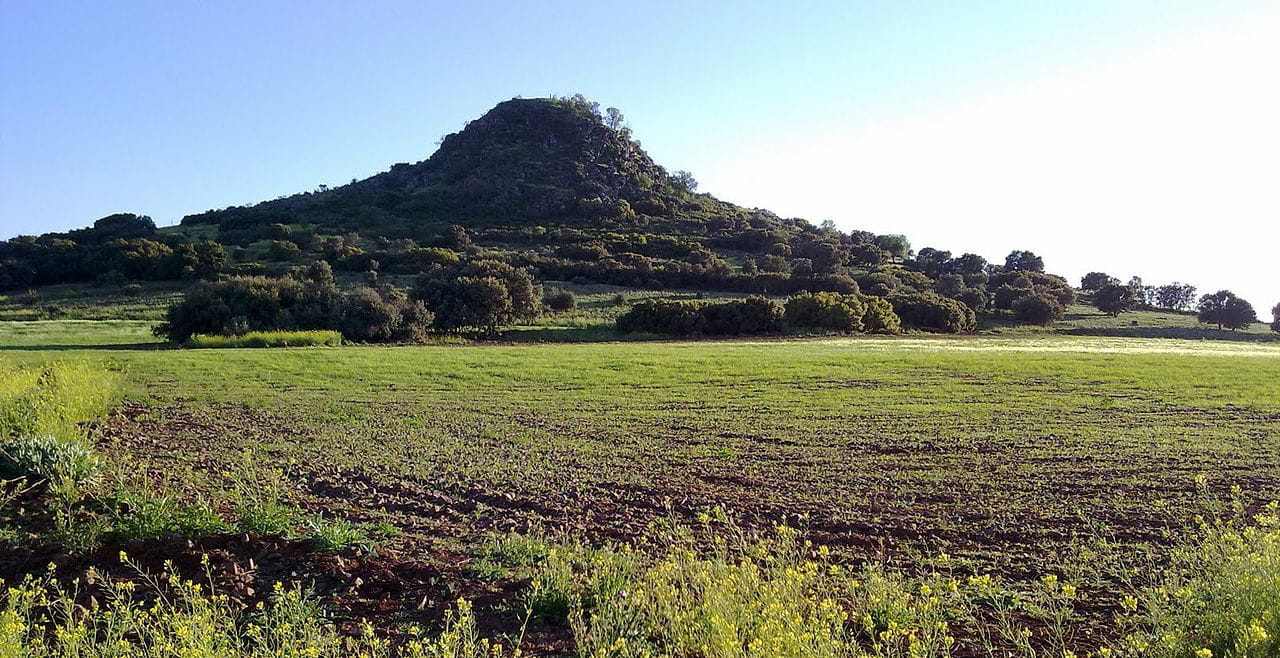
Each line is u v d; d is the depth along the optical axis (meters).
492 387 25.91
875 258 134.00
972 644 6.03
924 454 14.86
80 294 85.81
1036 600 7.00
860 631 6.12
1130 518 10.05
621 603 5.98
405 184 177.75
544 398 23.27
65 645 5.17
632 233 137.50
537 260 104.44
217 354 35.34
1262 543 5.69
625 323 67.50
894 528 9.63
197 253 96.56
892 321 73.62
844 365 32.25
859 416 19.86
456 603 6.73
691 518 10.12
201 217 152.25
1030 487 12.01
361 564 7.53
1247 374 29.34
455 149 184.75
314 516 9.22
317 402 21.78
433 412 20.19
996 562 8.27
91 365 27.58
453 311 63.91
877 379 27.94
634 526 9.59
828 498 11.28
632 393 24.45
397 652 5.80
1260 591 5.05
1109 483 12.27
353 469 12.57
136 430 16.12
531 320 71.00
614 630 5.77
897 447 15.55
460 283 65.69
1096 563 8.17
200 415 18.83
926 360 34.25
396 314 56.91
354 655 5.70
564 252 113.50
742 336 66.31
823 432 17.42
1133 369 30.83
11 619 4.95
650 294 91.19
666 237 135.00
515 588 7.08
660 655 5.39
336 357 34.19
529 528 9.22
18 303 80.56
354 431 16.84
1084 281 135.38
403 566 7.50
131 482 10.02
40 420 12.67
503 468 13.02
